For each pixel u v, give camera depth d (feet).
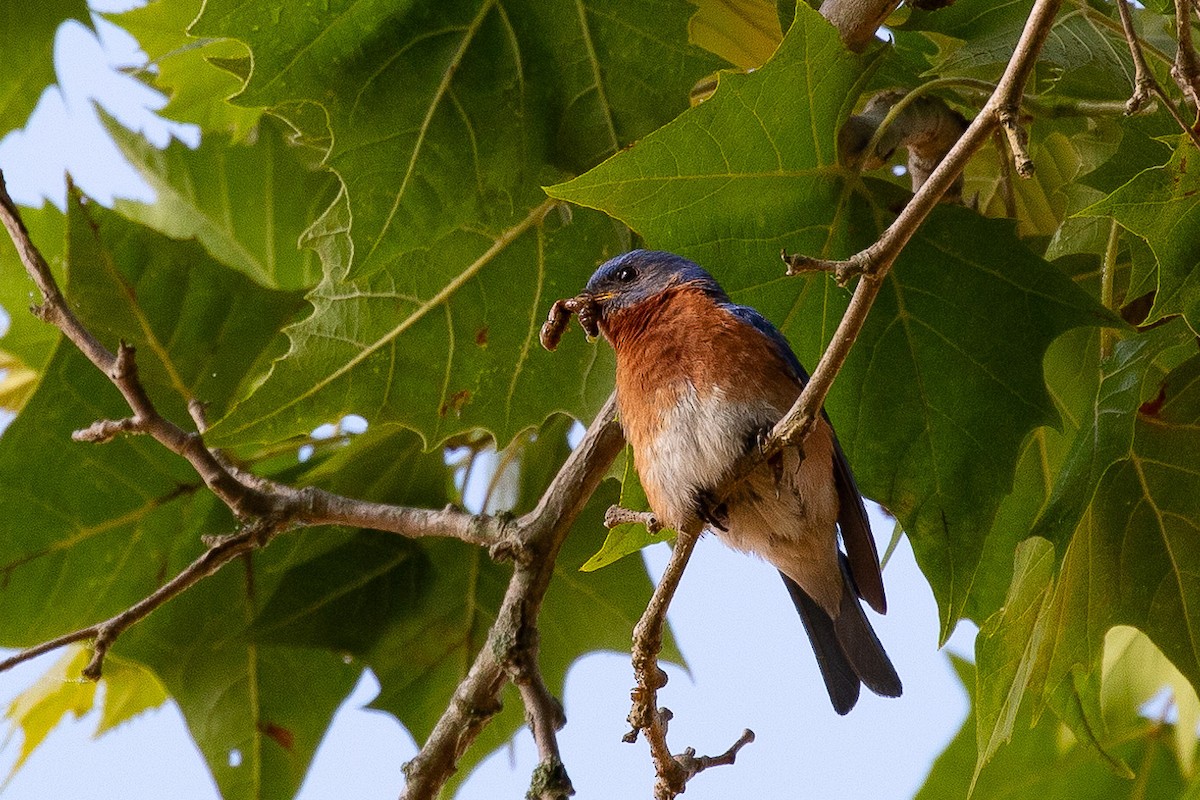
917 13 35.09
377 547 41.06
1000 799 45.03
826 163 30.76
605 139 34.65
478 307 36.37
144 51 44.75
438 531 34.35
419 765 32.42
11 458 38.17
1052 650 33.50
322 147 36.45
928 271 31.63
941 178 22.57
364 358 35.83
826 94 29.81
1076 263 37.27
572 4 33.68
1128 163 32.42
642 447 31.53
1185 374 32.86
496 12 33.45
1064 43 34.30
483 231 35.76
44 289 32.71
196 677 40.68
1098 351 36.60
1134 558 33.50
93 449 38.75
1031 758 45.19
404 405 36.27
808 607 34.27
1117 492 33.40
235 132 46.32
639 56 34.14
